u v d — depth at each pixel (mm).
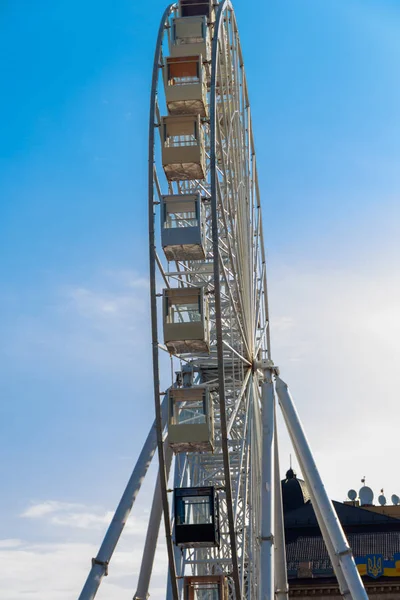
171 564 52219
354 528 114188
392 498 129375
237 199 59969
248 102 67438
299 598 108562
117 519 58750
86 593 57156
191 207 57312
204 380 62562
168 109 60031
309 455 62875
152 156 54562
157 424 52594
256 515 61594
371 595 107812
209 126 59062
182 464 64500
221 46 59875
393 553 109312
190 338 56562
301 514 118438
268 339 69000
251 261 64750
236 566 51000
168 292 57375
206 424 56281
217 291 51438
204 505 56312
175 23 60875
